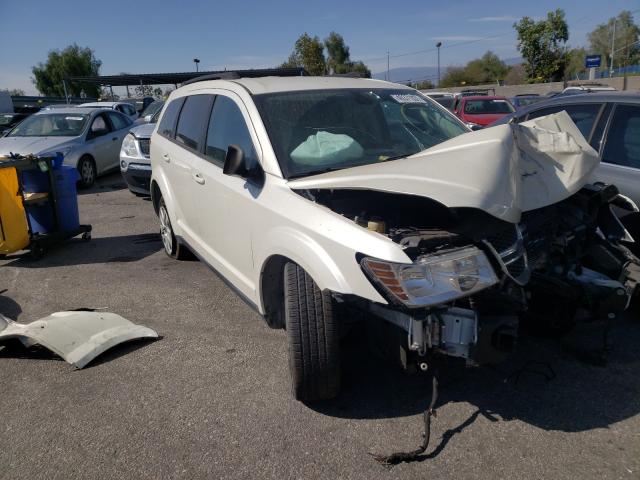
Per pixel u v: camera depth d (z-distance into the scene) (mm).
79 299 4957
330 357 2967
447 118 4414
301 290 2980
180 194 5000
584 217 3568
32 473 2713
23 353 3982
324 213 2996
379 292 2629
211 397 3320
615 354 3660
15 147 10578
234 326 4305
